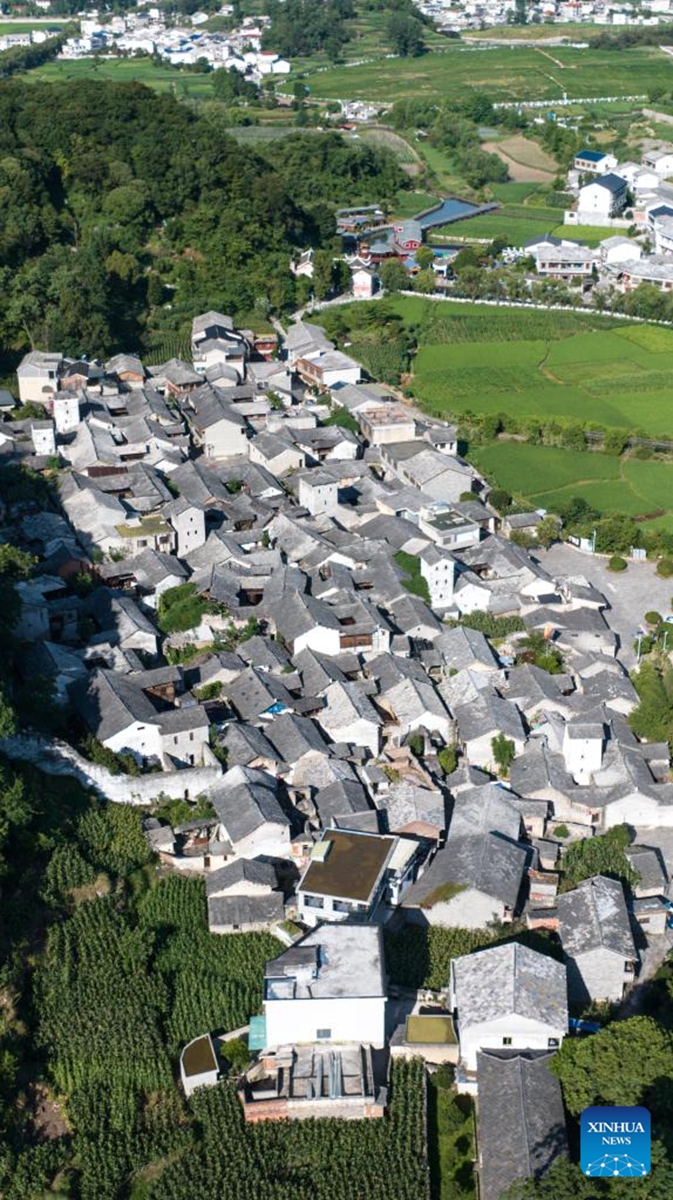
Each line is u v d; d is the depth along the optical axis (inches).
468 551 6525.6
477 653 5526.6
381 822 4552.2
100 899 4151.1
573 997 3929.6
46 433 7249.0
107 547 6274.6
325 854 4220.0
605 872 4475.9
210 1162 3420.3
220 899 4210.1
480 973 3730.3
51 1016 3772.1
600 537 6889.8
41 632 5442.9
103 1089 3612.2
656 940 4254.4
